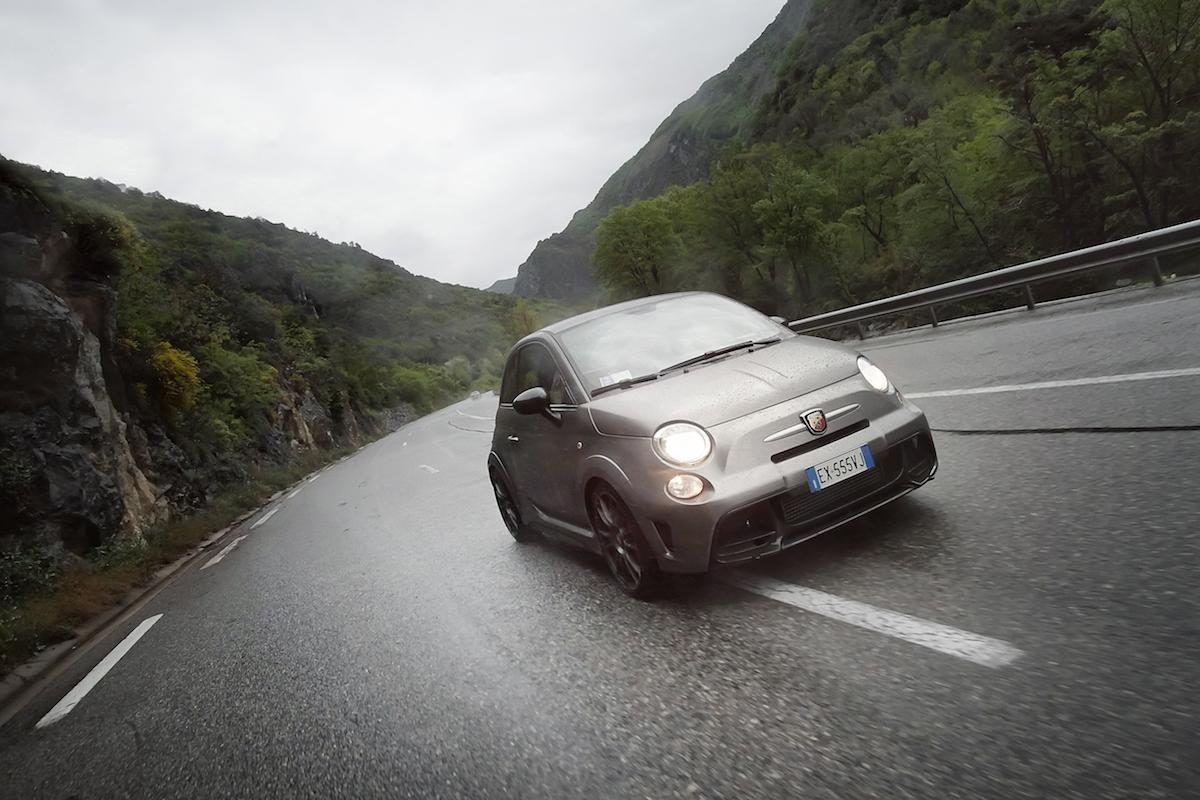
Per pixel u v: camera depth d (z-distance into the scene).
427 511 9.34
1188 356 5.36
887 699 2.31
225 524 16.23
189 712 4.06
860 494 3.39
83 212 17.16
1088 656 2.23
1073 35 37.31
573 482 4.11
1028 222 39.00
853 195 50.81
